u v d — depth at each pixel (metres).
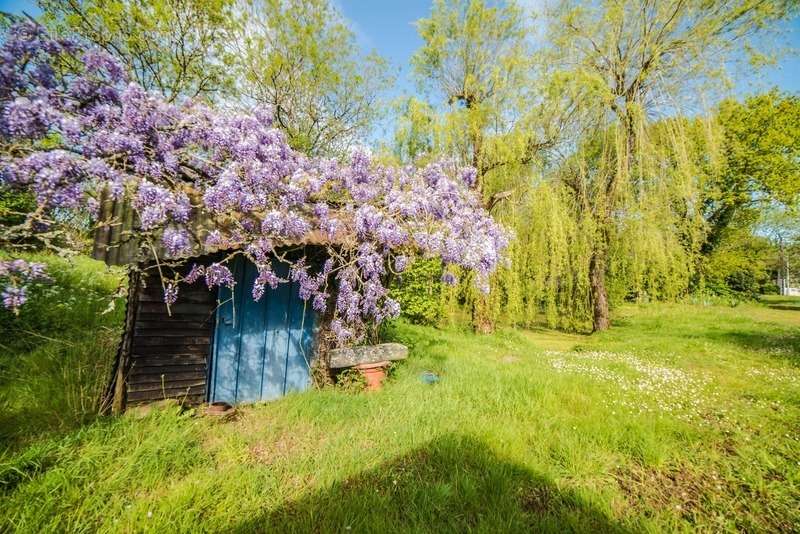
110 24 6.99
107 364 3.89
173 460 2.64
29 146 2.37
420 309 10.62
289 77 9.96
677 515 2.50
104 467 2.46
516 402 4.29
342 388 4.46
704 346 8.78
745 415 4.31
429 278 10.39
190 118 3.06
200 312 3.72
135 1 7.18
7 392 3.27
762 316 17.08
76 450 2.59
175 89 8.28
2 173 2.21
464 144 9.92
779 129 18.17
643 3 10.59
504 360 7.34
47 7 6.90
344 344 4.61
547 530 2.22
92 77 2.72
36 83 2.55
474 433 3.33
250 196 3.13
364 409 3.87
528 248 9.40
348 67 11.12
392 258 4.62
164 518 2.07
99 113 2.66
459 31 10.70
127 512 2.09
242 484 2.47
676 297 10.21
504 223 9.27
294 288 4.42
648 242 9.59
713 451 3.41
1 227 2.35
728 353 8.12
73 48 2.66
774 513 2.57
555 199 9.04
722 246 20.95
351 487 2.55
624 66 10.83
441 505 2.36
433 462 2.89
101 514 2.10
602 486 2.80
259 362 4.15
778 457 3.28
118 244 2.94
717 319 14.49
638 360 7.42
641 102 10.84
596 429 3.62
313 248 4.29
